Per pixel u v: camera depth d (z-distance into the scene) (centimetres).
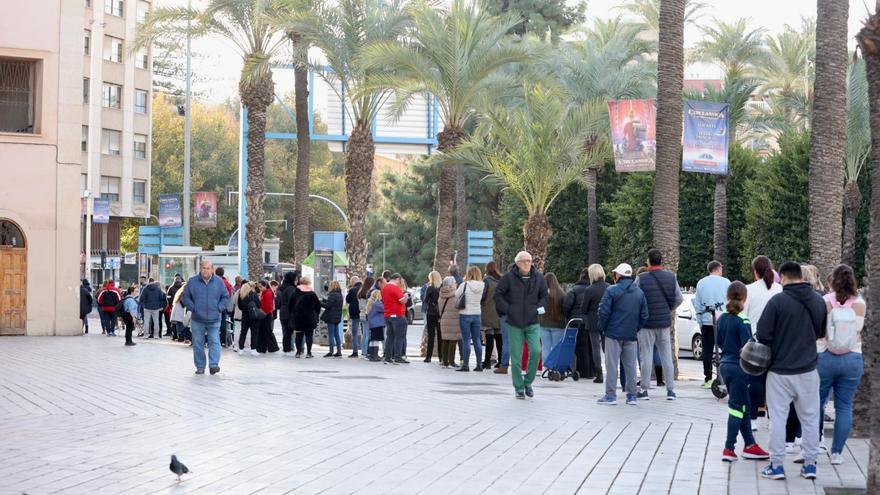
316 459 1044
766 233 4325
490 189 6894
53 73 3503
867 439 1248
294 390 1728
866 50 984
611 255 5181
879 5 989
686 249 4981
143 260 5472
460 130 3188
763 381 1060
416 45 3203
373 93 3238
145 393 1659
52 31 3500
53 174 3503
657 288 1666
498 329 2262
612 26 5303
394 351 2495
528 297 1652
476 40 3102
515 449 1118
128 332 3036
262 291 2825
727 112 2230
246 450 1096
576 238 5722
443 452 1094
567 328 2070
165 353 2683
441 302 2362
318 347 3294
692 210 4981
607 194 5634
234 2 3353
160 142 9356
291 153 9881
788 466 1051
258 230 3438
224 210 9388
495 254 7012
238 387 1770
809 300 983
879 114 984
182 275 4850
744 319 1066
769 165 4362
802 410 981
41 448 1100
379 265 8181
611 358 1590
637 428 1298
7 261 3459
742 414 1061
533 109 3142
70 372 2050
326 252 3650
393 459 1048
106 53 7931
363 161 3247
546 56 3750
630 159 2312
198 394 1650
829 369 1049
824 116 1906
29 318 3484
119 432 1224
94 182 7825
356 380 1945
